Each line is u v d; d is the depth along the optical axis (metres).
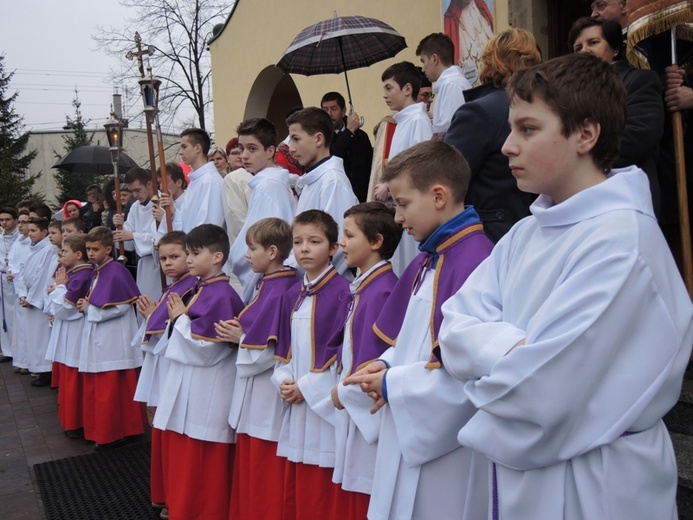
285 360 2.90
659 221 2.96
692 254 2.68
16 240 8.06
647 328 1.33
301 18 8.70
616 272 1.30
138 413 4.75
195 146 4.83
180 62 18.17
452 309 1.69
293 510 2.79
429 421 1.81
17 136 27.67
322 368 2.62
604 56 2.79
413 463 1.84
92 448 4.76
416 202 2.02
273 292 3.05
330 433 2.62
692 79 2.99
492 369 1.40
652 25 2.57
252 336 2.97
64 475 4.19
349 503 2.47
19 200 24.97
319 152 3.54
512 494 1.44
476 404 1.43
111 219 7.10
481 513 1.72
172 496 3.25
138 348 4.74
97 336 4.60
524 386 1.33
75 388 4.95
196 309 3.24
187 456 3.21
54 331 5.22
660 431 1.43
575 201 1.42
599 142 1.45
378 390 1.94
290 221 3.71
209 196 4.60
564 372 1.30
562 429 1.33
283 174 3.80
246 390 3.03
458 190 2.04
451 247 1.98
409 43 6.40
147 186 5.70
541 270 1.47
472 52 5.25
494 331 1.48
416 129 3.63
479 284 1.69
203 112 18.30
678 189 2.68
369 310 2.37
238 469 3.14
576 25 2.86
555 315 1.33
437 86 3.68
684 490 2.23
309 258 2.76
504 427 1.42
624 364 1.33
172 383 3.28
